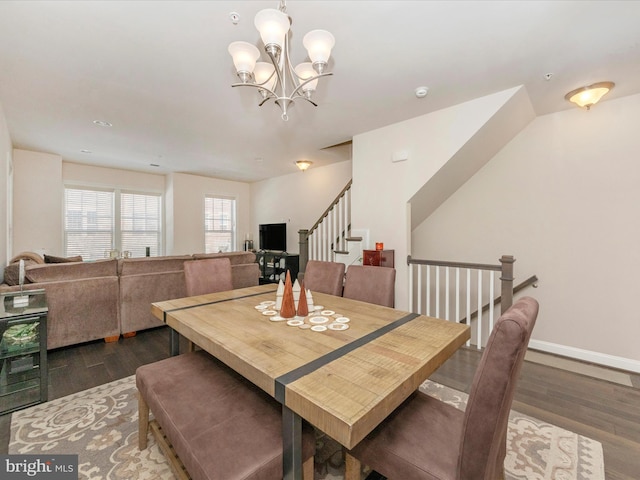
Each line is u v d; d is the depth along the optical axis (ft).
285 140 13.44
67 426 6.05
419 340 4.43
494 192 11.57
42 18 5.67
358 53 6.86
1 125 9.58
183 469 4.23
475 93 8.84
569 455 5.36
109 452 5.35
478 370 2.89
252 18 5.70
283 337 4.55
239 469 3.18
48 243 15.66
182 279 12.23
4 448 5.45
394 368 3.56
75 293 9.85
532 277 10.55
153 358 9.32
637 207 8.79
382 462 3.55
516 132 10.78
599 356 9.30
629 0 5.22
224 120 10.97
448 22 5.83
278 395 3.27
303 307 5.58
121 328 10.87
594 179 9.48
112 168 19.33
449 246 12.87
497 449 3.24
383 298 6.97
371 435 3.71
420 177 10.54
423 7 5.43
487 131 9.53
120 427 6.03
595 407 6.87
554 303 10.23
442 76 7.88
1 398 6.95
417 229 13.85
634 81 8.11
